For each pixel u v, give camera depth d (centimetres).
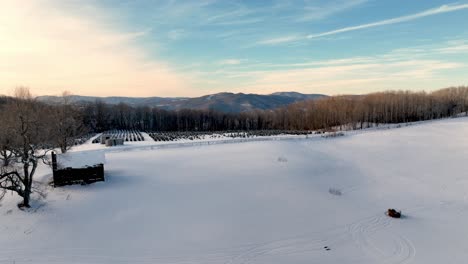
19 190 2044
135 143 5741
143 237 1753
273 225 1994
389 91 13688
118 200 2283
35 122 2278
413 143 5472
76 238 1711
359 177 3397
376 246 1783
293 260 1581
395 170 3725
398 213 2259
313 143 5569
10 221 1862
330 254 1664
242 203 2328
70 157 2720
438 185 3144
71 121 4291
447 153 4588
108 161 3638
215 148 4688
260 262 1552
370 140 5897
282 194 2578
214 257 1577
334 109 9994
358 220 2172
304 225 2027
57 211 2039
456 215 2344
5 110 3159
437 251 1744
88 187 2542
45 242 1653
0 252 1540
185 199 2359
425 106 10594
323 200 2538
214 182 2797
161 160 3725
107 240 1705
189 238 1762
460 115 10894
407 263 1591
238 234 1841
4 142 2366
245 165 3484
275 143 5166
